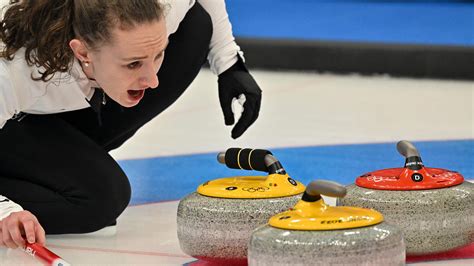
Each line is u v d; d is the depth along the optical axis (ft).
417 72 47.78
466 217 16.31
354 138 31.78
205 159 28.40
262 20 58.23
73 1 16.29
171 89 21.53
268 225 14.89
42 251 16.43
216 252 16.40
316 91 44.19
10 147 19.51
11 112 17.71
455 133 32.40
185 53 21.38
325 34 52.85
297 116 37.06
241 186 16.76
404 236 16.25
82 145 19.72
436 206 16.15
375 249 14.08
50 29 16.31
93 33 15.98
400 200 16.25
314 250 14.01
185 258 18.06
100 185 19.40
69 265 16.29
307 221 14.40
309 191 14.69
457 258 17.04
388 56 48.44
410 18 58.03
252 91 20.54
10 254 18.60
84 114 20.99
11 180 19.61
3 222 16.94
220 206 16.31
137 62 16.12
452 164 26.81
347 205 16.71
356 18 58.49
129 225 20.77
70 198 19.45
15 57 17.17
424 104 39.58
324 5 64.69
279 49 51.16
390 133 32.71
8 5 17.22
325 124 35.04
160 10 16.01
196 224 16.44
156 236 19.77
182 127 35.14
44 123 19.67
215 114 38.06
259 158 16.81
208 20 21.24
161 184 24.95
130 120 21.38
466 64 46.62
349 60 49.42
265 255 14.34
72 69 17.26
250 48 51.83
